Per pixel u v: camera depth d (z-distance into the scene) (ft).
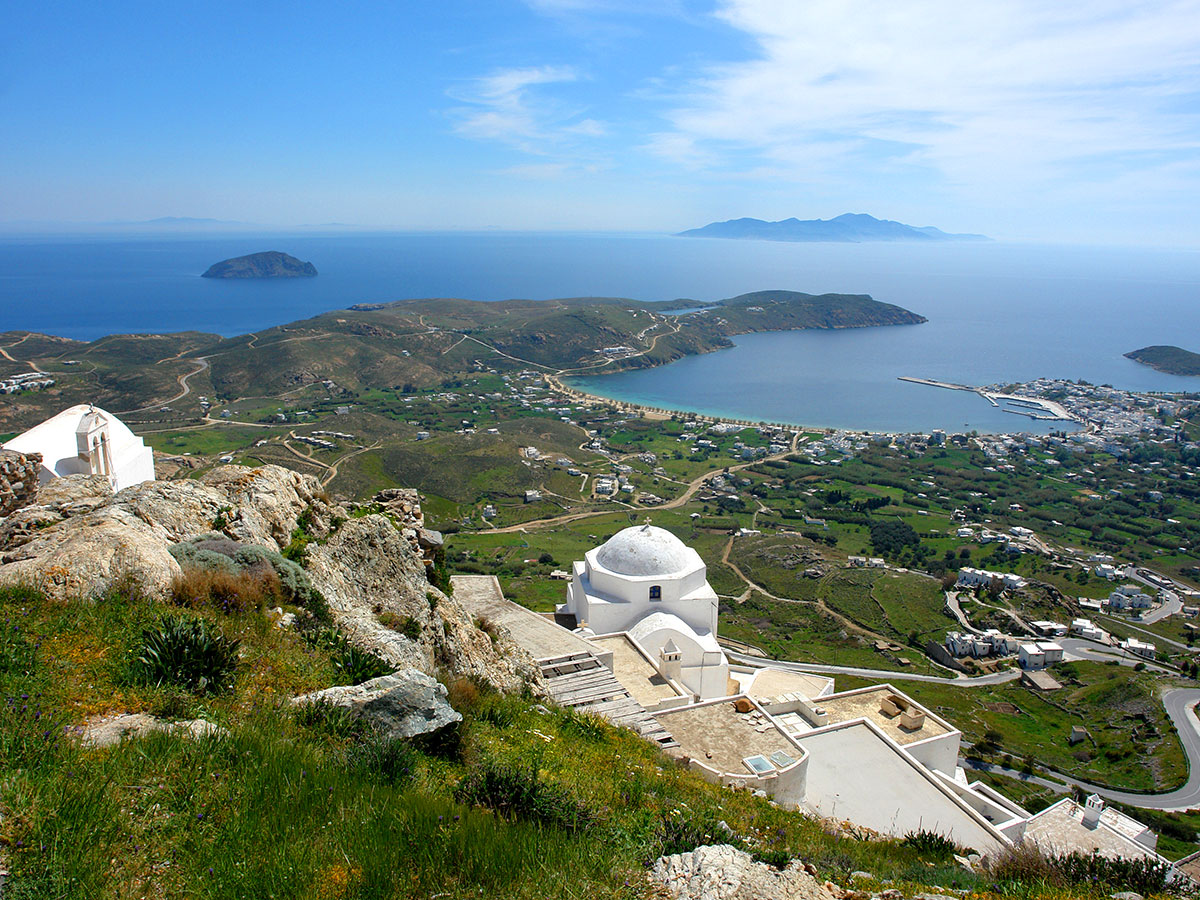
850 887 33.12
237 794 24.98
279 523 63.41
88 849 20.75
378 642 49.70
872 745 82.23
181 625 34.37
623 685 93.91
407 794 28.12
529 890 24.21
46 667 30.78
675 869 27.84
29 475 68.23
